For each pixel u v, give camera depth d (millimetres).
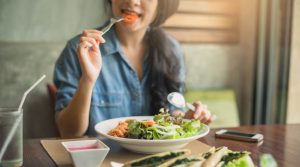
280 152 1475
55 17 2697
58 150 1453
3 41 2598
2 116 1229
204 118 1672
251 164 1231
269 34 3146
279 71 3182
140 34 1965
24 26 2639
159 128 1393
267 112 3199
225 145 1532
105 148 1279
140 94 1975
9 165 1263
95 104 1905
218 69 3240
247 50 3289
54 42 2693
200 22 3121
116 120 1592
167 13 1987
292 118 3244
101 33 1649
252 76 3271
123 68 1960
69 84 1863
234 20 3238
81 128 1701
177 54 2049
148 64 2000
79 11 2742
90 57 1633
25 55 2617
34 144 1527
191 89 3129
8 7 2592
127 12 1812
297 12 3123
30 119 2629
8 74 2590
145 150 1384
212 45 3203
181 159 1192
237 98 3354
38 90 2641
